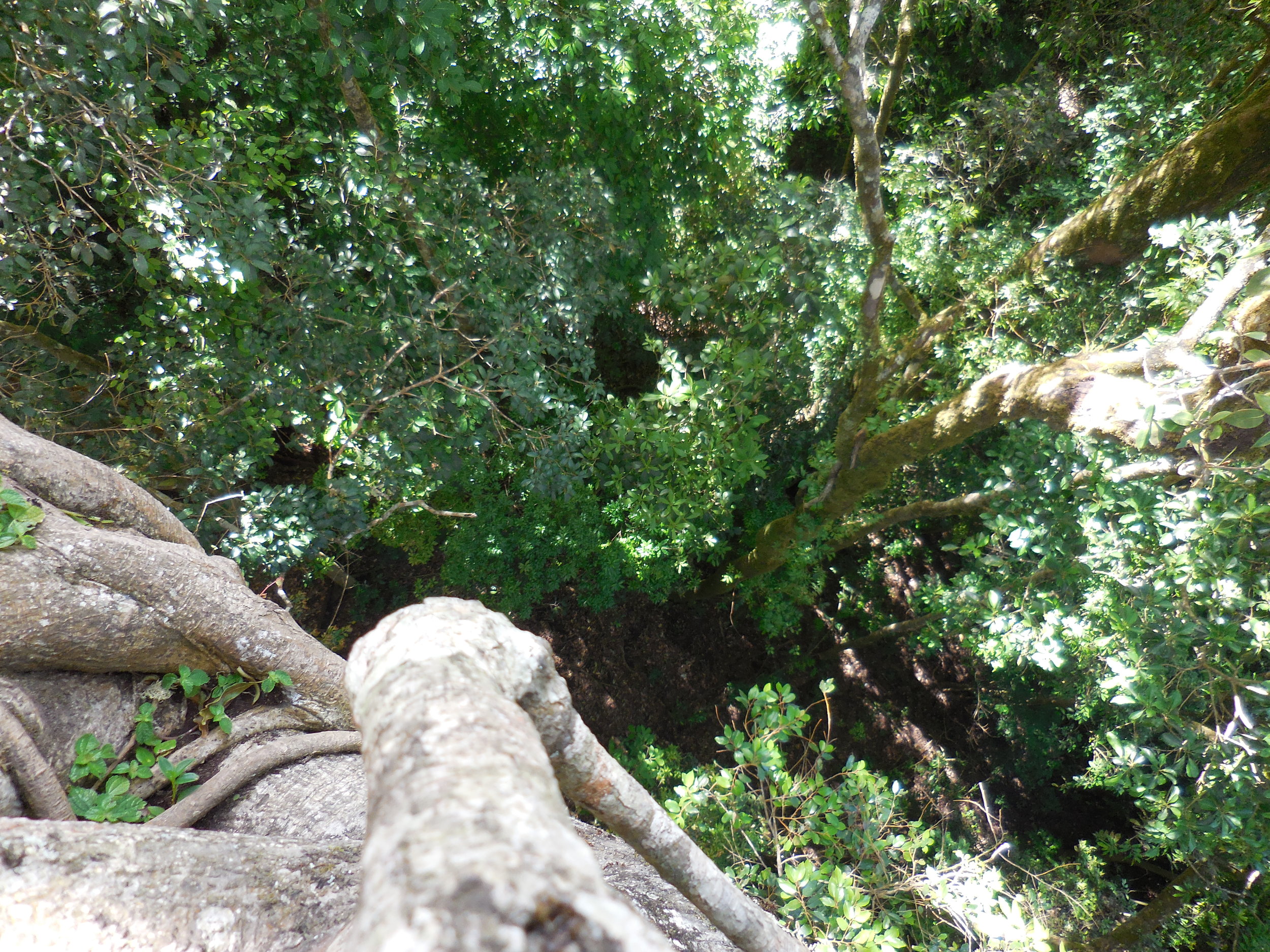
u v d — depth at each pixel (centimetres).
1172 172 591
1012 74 1078
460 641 109
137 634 280
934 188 836
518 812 66
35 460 286
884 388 789
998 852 433
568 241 629
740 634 1144
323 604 862
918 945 417
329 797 275
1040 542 607
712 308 715
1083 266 702
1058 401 462
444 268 568
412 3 430
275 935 177
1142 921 817
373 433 543
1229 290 386
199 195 404
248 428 524
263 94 529
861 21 479
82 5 341
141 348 509
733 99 782
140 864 178
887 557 1195
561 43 610
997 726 1130
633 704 998
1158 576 504
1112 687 534
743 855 473
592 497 805
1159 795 510
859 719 1151
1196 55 724
